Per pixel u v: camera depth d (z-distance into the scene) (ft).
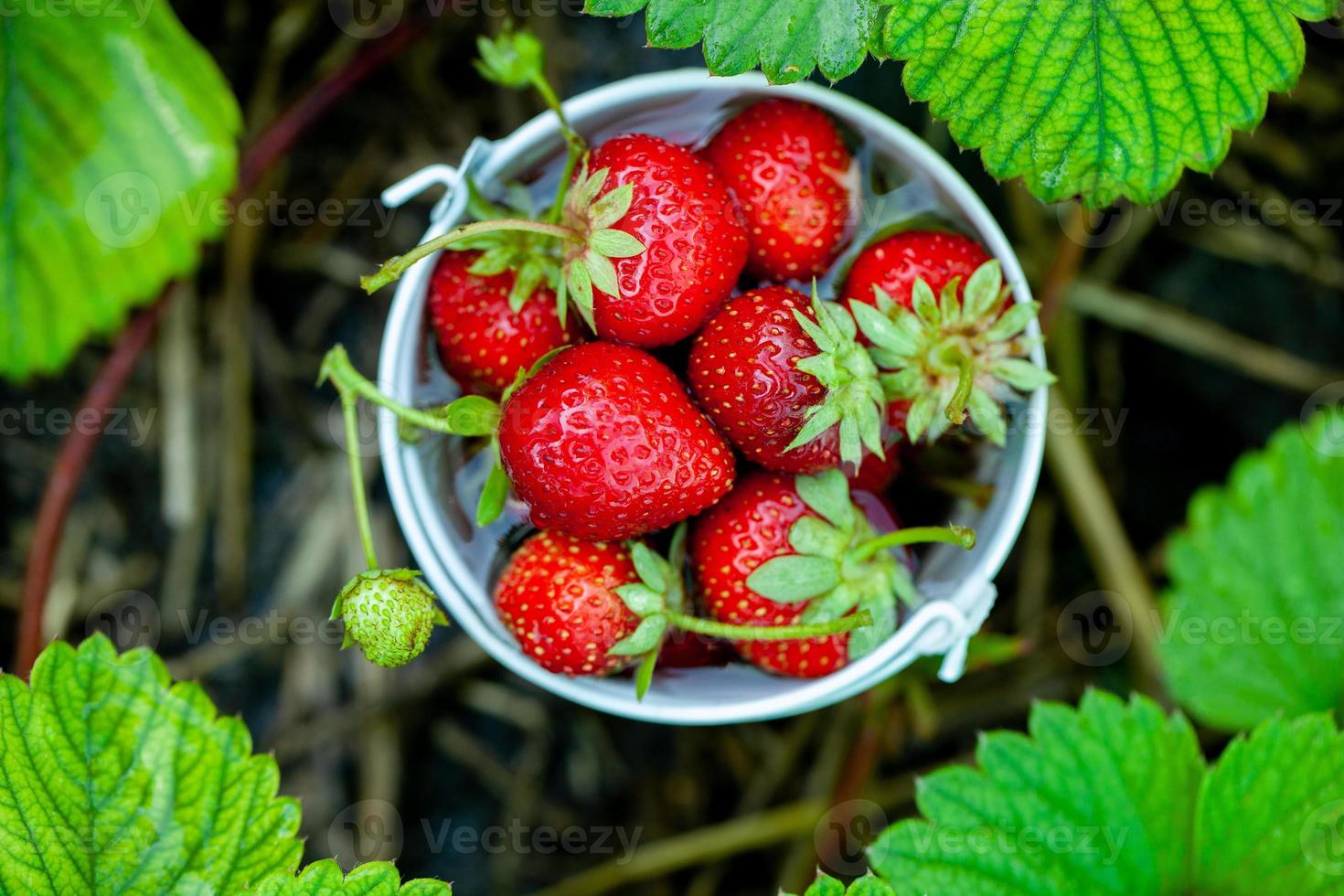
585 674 1.48
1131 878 1.62
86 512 1.85
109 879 1.55
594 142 1.49
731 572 1.46
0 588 1.84
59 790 1.55
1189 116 1.49
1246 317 1.85
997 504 1.49
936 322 1.44
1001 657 1.70
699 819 1.87
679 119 1.49
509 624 1.48
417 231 1.86
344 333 1.86
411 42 1.78
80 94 1.67
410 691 1.85
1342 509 1.73
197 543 1.85
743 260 1.45
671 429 1.42
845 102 1.47
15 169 1.67
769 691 1.49
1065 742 1.63
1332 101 1.83
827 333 1.41
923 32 1.48
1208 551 1.75
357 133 1.85
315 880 1.52
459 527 1.49
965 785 1.62
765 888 1.87
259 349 1.86
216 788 1.57
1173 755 1.63
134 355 1.75
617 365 1.42
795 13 1.47
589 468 1.41
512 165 1.47
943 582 1.49
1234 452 1.85
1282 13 1.49
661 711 1.47
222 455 1.85
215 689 1.84
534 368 1.44
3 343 1.69
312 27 1.82
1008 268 1.47
